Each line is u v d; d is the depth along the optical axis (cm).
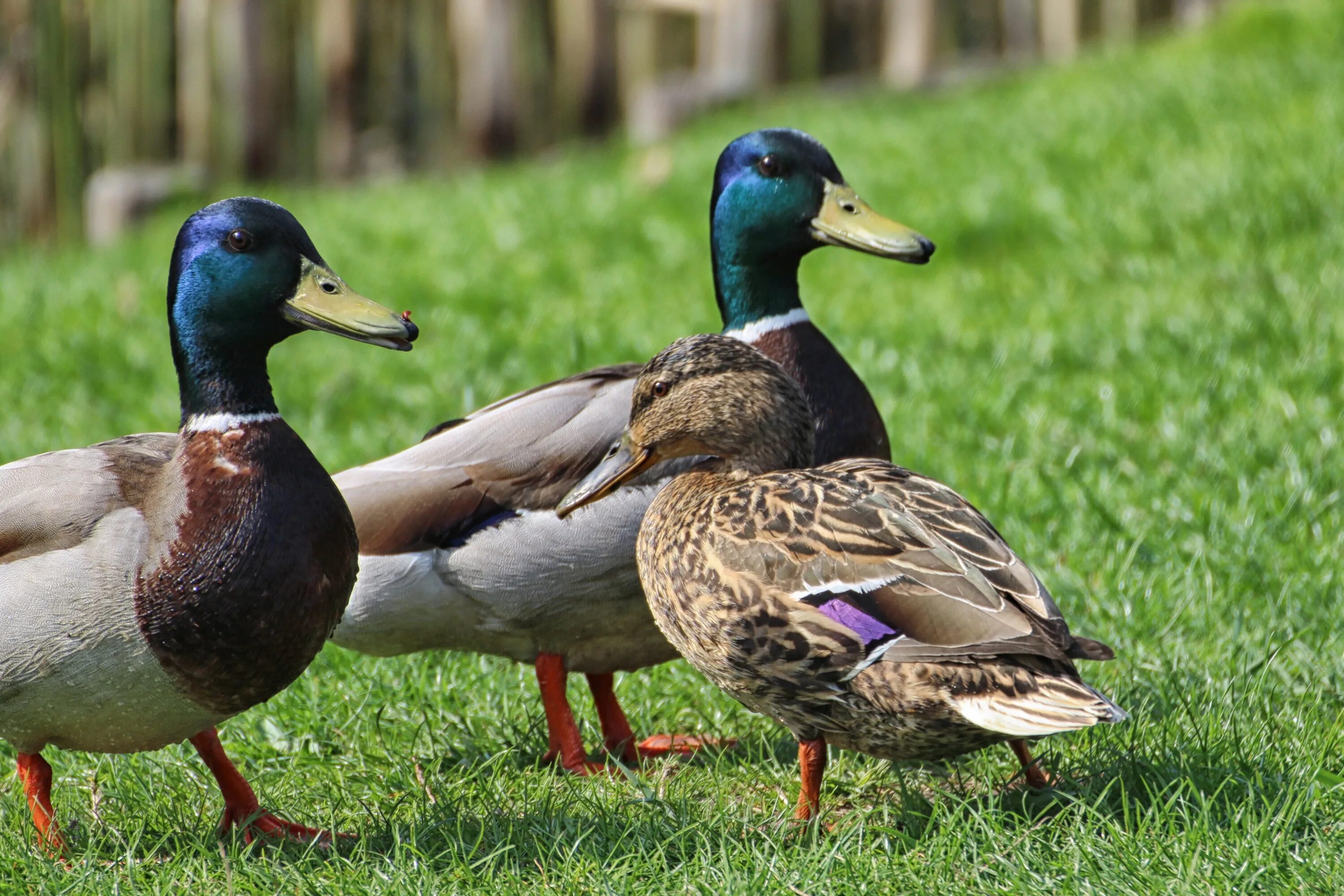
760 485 736
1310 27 2570
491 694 923
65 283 2133
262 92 3150
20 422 1488
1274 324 1391
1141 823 672
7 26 3228
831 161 977
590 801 760
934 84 3066
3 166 3262
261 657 691
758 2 3125
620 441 819
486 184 2545
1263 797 671
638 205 2145
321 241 2181
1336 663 838
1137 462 1167
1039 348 1441
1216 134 1998
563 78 3231
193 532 681
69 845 745
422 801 782
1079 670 874
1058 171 1978
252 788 813
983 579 664
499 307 1811
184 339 711
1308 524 1018
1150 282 1622
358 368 1612
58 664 677
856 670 675
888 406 1317
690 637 741
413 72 3231
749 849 688
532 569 841
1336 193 1714
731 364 796
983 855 660
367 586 856
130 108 3188
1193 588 950
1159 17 3312
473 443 869
